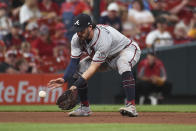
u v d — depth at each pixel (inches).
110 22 2046.0
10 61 1913.1
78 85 975.6
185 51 2078.0
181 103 2071.9
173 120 986.7
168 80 2074.3
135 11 2300.7
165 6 2405.3
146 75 2038.6
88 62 1082.7
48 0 2214.6
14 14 2172.7
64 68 1988.2
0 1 2197.3
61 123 887.7
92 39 974.4
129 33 2197.3
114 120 971.3
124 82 1032.8
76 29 956.6
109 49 995.3
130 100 1043.3
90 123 888.9
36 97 1771.7
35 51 1994.3
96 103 1966.0
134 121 949.8
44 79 1772.9
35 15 2153.1
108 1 2242.9
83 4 2203.5
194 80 2080.5
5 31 2032.5
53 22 2116.1
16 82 1771.7
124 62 1024.9
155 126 823.1
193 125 853.2
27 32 2064.5
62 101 988.6
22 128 770.8
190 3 2428.6
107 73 1985.7
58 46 2049.7
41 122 915.4
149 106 1601.9
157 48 2060.8
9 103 1761.8
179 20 2378.2
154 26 2293.3
